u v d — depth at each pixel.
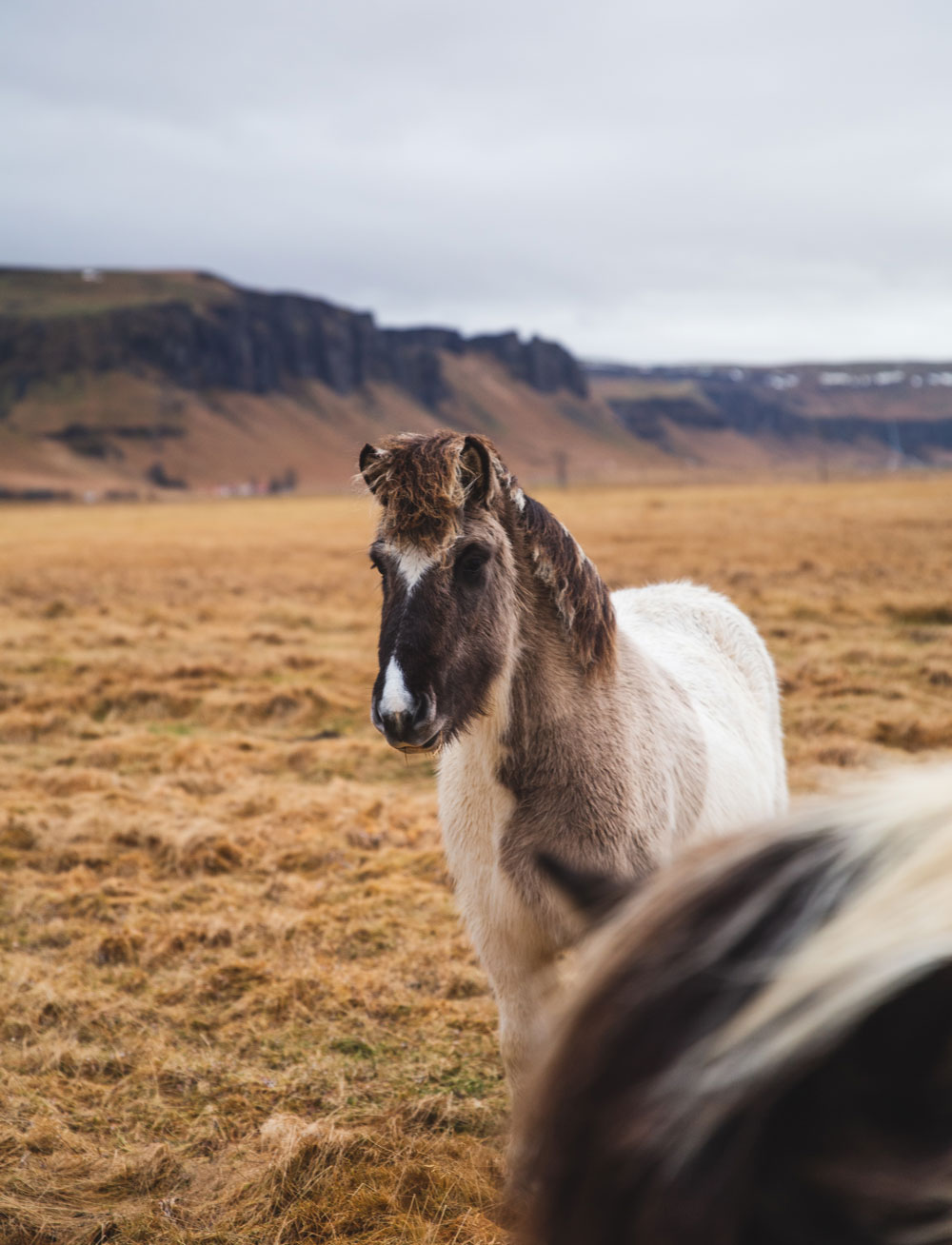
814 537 27.38
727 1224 0.44
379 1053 4.13
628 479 192.38
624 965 0.51
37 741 9.00
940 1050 0.43
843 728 8.67
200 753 8.34
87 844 6.35
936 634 12.81
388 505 2.65
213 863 6.08
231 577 22.11
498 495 2.83
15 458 194.75
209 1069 4.00
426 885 5.77
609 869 2.81
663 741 3.10
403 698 2.53
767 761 3.86
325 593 19.33
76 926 5.23
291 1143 3.38
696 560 21.88
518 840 2.82
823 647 12.24
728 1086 0.44
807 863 0.49
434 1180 3.22
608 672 2.94
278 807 7.06
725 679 3.87
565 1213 0.49
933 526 29.78
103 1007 4.43
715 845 0.56
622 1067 0.48
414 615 2.60
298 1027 4.33
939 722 8.67
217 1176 3.36
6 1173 3.34
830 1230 0.44
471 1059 4.07
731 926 0.48
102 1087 3.89
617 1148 0.47
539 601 2.87
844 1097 0.44
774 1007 0.42
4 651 12.68
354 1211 3.10
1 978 4.70
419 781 7.92
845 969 0.42
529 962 2.89
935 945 0.41
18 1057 4.07
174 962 4.92
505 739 2.82
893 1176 0.42
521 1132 0.54
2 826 6.57
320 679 11.52
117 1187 3.31
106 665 11.79
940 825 0.47
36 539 35.78
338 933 5.17
